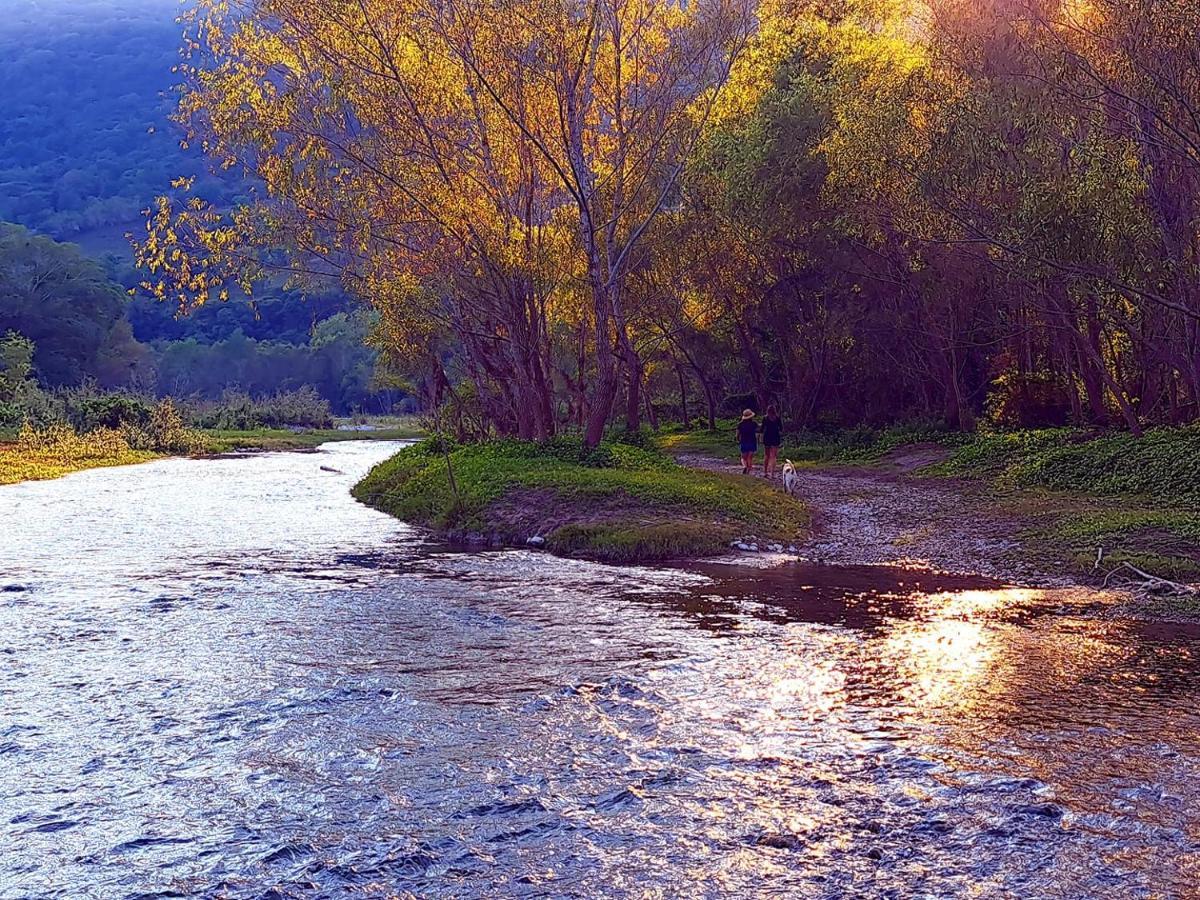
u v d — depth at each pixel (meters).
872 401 45.59
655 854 6.87
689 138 31.61
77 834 7.23
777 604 14.66
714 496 22.78
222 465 47.53
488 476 25.61
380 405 145.38
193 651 12.03
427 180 29.36
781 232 37.03
